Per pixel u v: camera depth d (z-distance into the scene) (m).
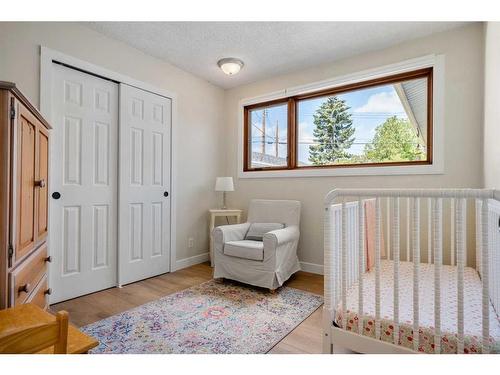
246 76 3.56
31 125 1.43
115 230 2.73
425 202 2.55
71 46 2.36
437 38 2.53
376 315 1.31
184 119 3.41
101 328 1.89
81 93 2.46
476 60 2.35
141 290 2.63
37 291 1.52
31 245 1.43
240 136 3.86
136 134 2.88
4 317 0.96
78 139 2.44
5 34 2.01
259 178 3.68
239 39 2.67
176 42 2.74
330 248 1.44
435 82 2.52
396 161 2.84
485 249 1.09
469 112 2.38
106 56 2.61
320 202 3.18
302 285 2.79
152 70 3.03
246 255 2.65
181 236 3.39
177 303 2.33
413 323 1.23
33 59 2.14
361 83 3.02
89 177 2.52
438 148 2.50
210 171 3.79
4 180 1.13
